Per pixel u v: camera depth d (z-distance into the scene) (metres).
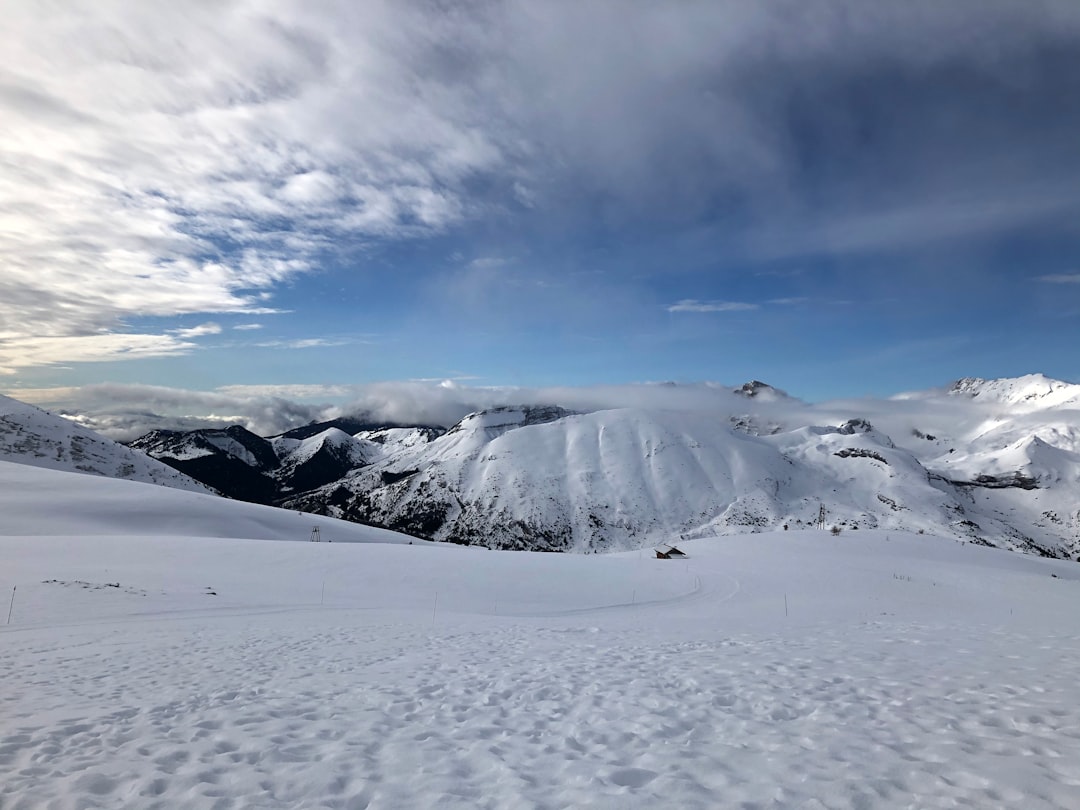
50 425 193.75
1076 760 6.14
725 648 14.48
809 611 31.03
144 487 100.88
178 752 7.62
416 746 7.73
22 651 15.58
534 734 8.15
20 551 44.53
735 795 5.91
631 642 16.48
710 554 61.78
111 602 25.17
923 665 11.09
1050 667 10.52
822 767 6.40
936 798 5.54
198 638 17.81
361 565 45.66
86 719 9.12
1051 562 72.00
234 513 95.81
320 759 7.34
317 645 16.55
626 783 6.38
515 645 16.33
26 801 6.23
